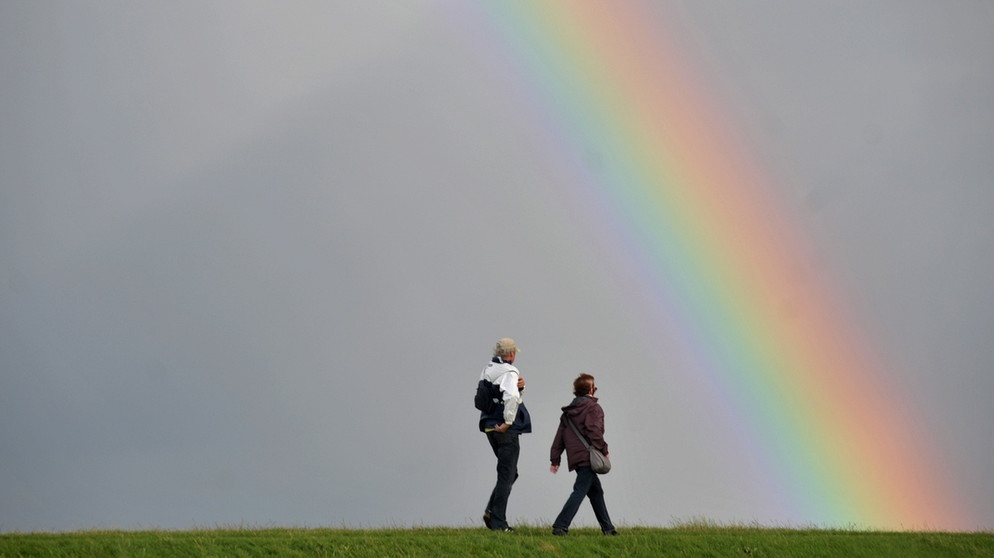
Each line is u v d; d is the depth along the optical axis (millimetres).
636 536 26203
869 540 27609
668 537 26297
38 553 22359
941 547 27625
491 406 26297
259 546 23641
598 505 26922
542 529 27422
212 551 23078
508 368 26156
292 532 26641
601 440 26250
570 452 26406
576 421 26453
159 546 23297
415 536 25219
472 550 24109
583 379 27000
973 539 28797
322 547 23906
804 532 29203
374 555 23578
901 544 27484
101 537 24250
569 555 24250
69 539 23625
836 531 29922
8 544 22688
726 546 25938
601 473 26391
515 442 26359
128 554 22531
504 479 26312
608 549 24922
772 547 26188
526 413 26656
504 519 26359
